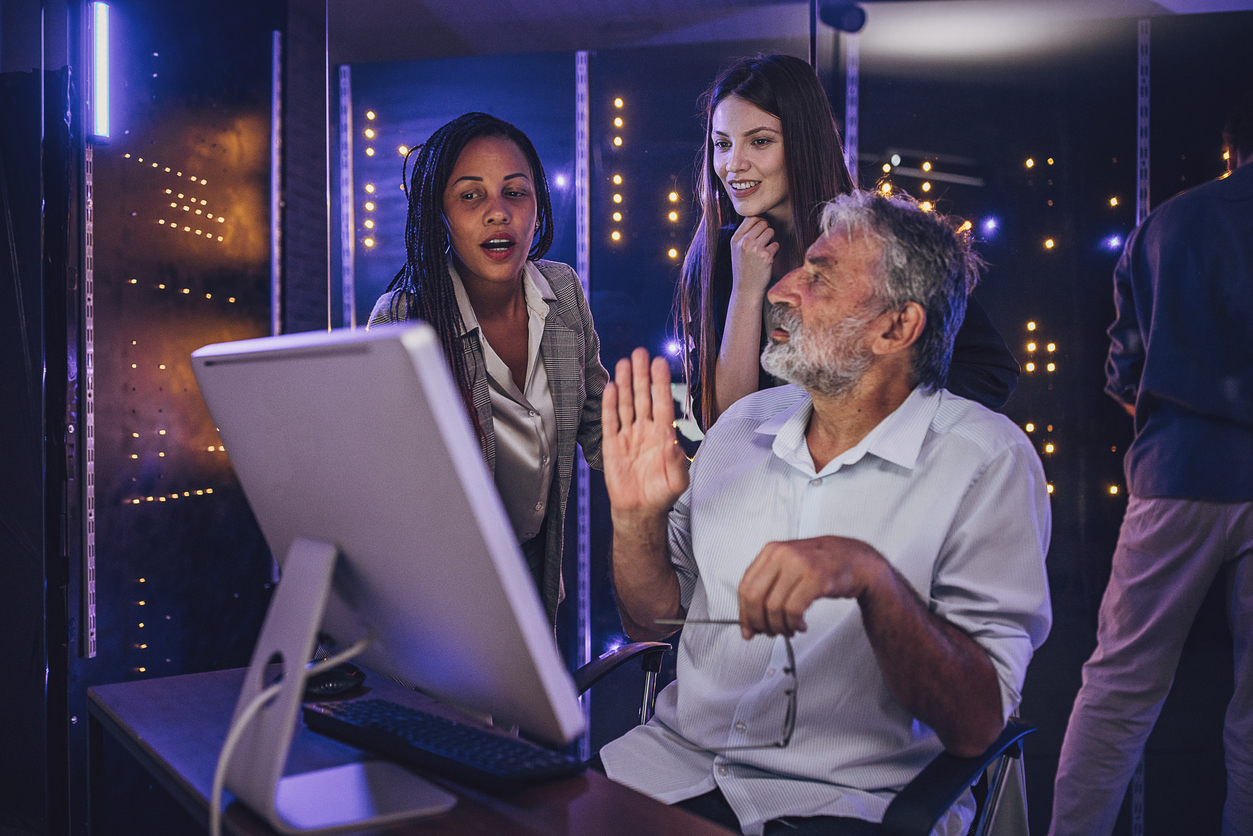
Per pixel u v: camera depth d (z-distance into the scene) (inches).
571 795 34.9
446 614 31.6
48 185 72.7
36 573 73.8
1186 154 100.3
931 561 47.0
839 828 43.3
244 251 91.8
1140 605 89.5
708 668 51.1
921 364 48.6
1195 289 85.9
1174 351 87.1
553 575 79.7
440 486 28.4
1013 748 46.6
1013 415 102.7
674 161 108.5
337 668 49.4
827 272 47.1
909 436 48.1
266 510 38.3
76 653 73.9
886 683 41.9
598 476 110.7
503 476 76.2
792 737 46.8
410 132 112.7
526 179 72.4
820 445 51.8
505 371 73.2
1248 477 82.8
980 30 102.0
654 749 51.6
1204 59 99.7
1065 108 101.4
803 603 34.8
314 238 103.0
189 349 85.4
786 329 48.5
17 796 75.1
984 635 44.0
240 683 50.5
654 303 109.3
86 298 74.4
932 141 102.7
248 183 92.4
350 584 34.8
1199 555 85.7
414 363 26.9
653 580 51.3
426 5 115.9
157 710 45.6
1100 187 101.2
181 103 83.6
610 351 110.4
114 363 77.2
